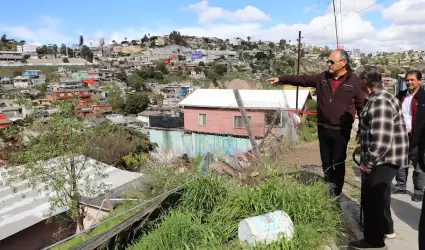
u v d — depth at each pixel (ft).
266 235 8.64
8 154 32.40
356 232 10.49
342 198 13.46
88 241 8.45
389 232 9.83
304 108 54.54
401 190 13.83
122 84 350.64
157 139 70.08
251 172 14.12
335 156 11.09
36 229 37.99
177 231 9.59
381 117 8.38
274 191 10.79
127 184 39.29
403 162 8.71
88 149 35.37
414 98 12.44
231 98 62.85
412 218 11.35
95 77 400.67
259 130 47.91
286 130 28.02
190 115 65.51
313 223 9.69
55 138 31.86
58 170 33.14
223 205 11.15
